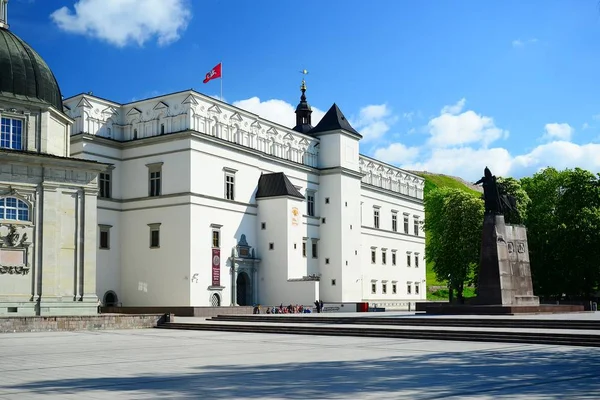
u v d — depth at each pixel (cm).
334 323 5388
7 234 5328
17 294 5338
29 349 3372
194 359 2850
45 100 5872
